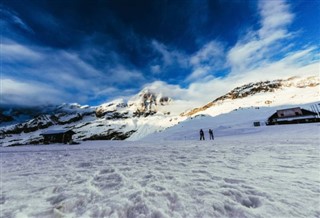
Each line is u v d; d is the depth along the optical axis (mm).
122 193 3990
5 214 3197
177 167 6453
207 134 48250
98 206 3404
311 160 6488
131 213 3176
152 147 16422
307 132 24062
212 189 4059
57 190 4359
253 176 4883
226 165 6457
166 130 85500
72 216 3123
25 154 13875
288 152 8664
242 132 40312
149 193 3924
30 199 3844
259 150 10031
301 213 2898
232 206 3246
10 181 5156
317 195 3482
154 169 6211
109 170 6289
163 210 3195
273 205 3186
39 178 5449
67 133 48594
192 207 3275
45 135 48406
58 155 12227
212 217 2955
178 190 4078
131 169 6324
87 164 7789
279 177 4672
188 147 14617
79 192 4117
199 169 5957
